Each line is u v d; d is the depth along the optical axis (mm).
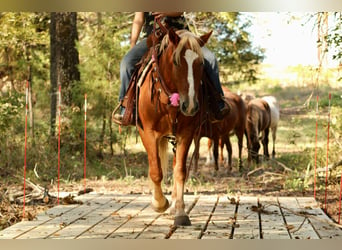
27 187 10719
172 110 6871
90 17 19656
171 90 6801
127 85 7797
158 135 7230
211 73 7660
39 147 13633
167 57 6789
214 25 18016
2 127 11617
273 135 17750
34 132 14875
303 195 10633
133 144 19438
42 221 7453
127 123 7664
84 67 15594
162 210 7930
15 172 12086
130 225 7180
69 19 15758
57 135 14641
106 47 15672
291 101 29766
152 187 7957
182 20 7656
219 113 7836
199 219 7594
